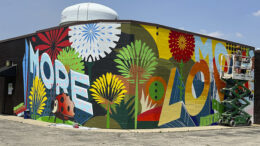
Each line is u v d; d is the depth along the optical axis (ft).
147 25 53.31
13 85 71.72
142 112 51.78
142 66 52.39
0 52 77.20
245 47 71.10
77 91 55.01
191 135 45.14
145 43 52.85
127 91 50.93
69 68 56.80
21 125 51.88
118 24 52.42
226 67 66.13
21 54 69.62
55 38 60.13
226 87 65.62
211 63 63.05
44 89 61.77
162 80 54.39
